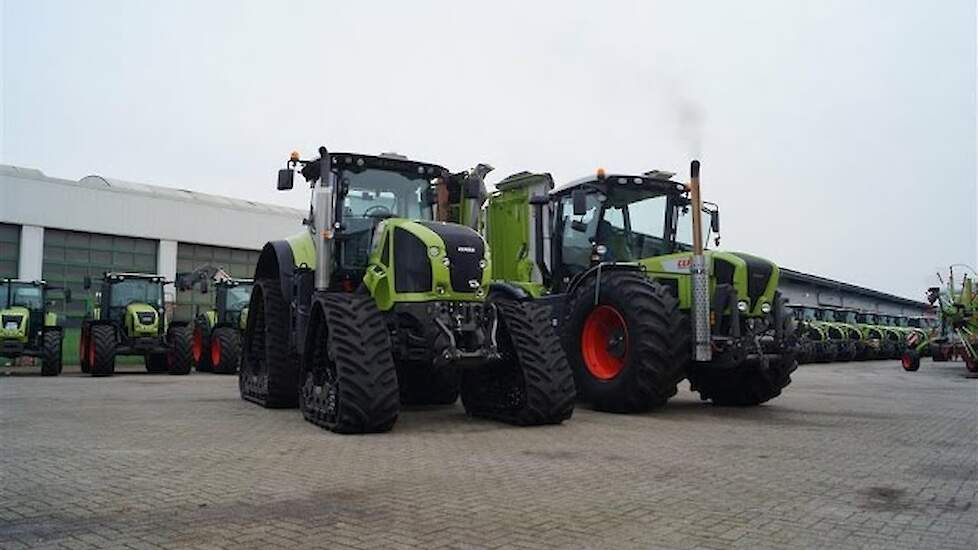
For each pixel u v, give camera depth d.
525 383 6.86
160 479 4.54
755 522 3.64
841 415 8.29
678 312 8.10
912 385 13.51
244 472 4.75
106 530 3.43
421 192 8.27
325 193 7.61
